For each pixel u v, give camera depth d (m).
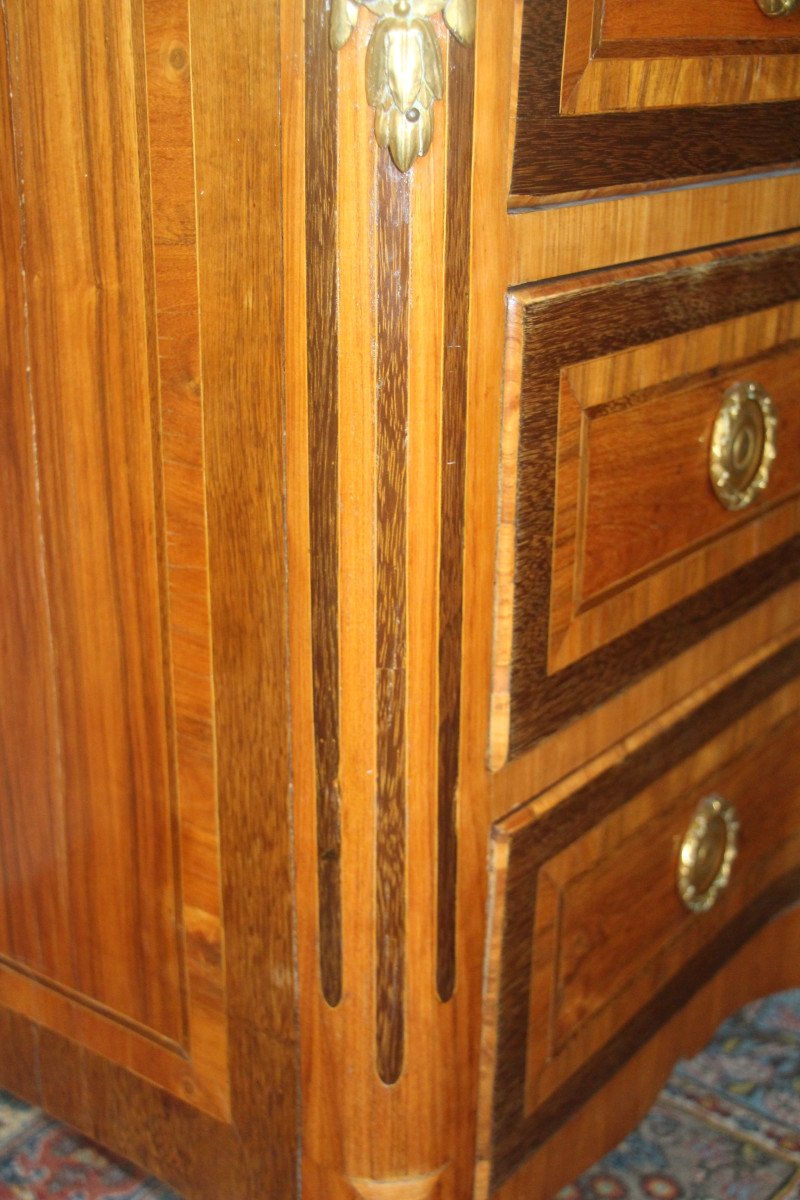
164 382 0.68
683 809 0.92
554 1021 0.84
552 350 0.67
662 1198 0.95
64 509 0.76
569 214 0.67
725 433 0.82
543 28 0.61
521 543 0.69
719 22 0.71
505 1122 0.83
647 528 0.79
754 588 0.92
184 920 0.81
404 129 0.57
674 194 0.73
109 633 0.77
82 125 0.66
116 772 0.81
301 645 0.68
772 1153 0.99
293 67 0.57
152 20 0.62
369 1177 0.78
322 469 0.63
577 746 0.80
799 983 1.16
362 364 0.61
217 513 0.69
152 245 0.66
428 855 0.71
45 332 0.73
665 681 0.86
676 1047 1.02
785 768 1.05
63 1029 0.93
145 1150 0.92
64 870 0.87
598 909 0.86
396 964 0.73
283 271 0.61
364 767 0.69
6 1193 0.94
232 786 0.75
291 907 0.75
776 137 0.78
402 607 0.65
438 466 0.64
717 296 0.78
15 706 0.85
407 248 0.59
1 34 0.68
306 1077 0.78
